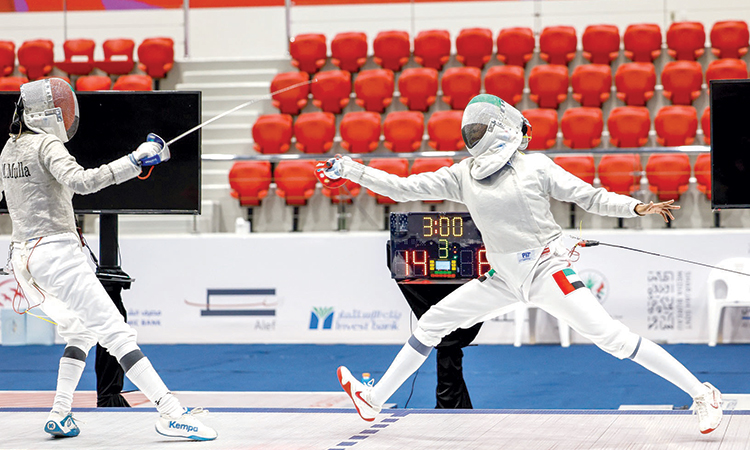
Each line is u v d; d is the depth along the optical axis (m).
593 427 5.62
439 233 7.07
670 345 11.95
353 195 14.07
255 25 19.84
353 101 17.05
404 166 13.95
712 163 7.70
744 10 18.47
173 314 13.09
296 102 16.84
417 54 17.84
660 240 12.15
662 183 13.48
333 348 12.37
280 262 12.93
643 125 14.87
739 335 12.12
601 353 11.57
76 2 19.39
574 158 13.87
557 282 5.30
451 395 7.18
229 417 6.25
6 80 17.70
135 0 19.17
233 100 17.39
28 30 20.25
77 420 5.75
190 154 7.62
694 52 17.22
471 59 17.64
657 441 5.13
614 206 5.34
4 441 5.48
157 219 14.50
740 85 7.62
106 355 7.63
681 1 18.64
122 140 7.63
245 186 14.41
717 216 13.44
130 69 18.16
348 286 12.79
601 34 17.39
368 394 5.79
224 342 12.98
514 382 9.55
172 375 10.37
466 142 5.56
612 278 12.21
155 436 5.60
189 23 20.02
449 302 5.68
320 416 6.25
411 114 15.41
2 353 12.52
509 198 5.36
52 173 5.44
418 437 5.40
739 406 7.71
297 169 14.37
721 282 12.16
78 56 18.95
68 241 5.54
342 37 17.91
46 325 13.53
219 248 13.06
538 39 18.67
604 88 16.12
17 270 5.54
